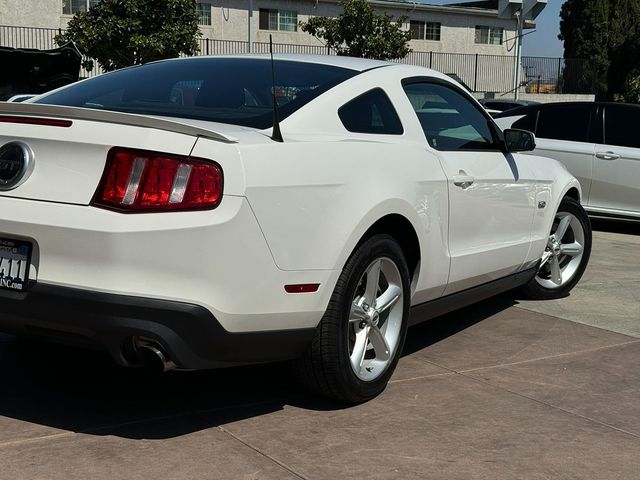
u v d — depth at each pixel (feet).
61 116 10.18
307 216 10.71
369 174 11.76
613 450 11.17
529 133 15.81
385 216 12.07
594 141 31.17
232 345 10.34
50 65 45.29
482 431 11.60
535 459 10.76
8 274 10.16
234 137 10.21
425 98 14.37
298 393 12.75
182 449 10.50
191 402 12.21
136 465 9.96
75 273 9.76
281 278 10.50
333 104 12.26
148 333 9.62
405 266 12.72
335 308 11.32
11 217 9.98
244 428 11.29
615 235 31.32
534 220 17.33
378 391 12.58
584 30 146.00
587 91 119.65
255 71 13.19
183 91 12.71
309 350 11.47
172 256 9.64
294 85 12.57
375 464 10.34
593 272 23.73
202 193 9.75
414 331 16.85
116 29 62.39
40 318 10.00
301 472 10.01
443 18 118.42
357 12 84.38
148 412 11.75
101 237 9.55
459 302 15.07
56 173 10.02
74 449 10.36
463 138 15.02
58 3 87.30
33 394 12.29
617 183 30.53
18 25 85.61
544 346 16.06
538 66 119.03
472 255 14.70
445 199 13.60
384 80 13.46
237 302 10.12
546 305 19.49
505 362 14.92
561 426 11.94
